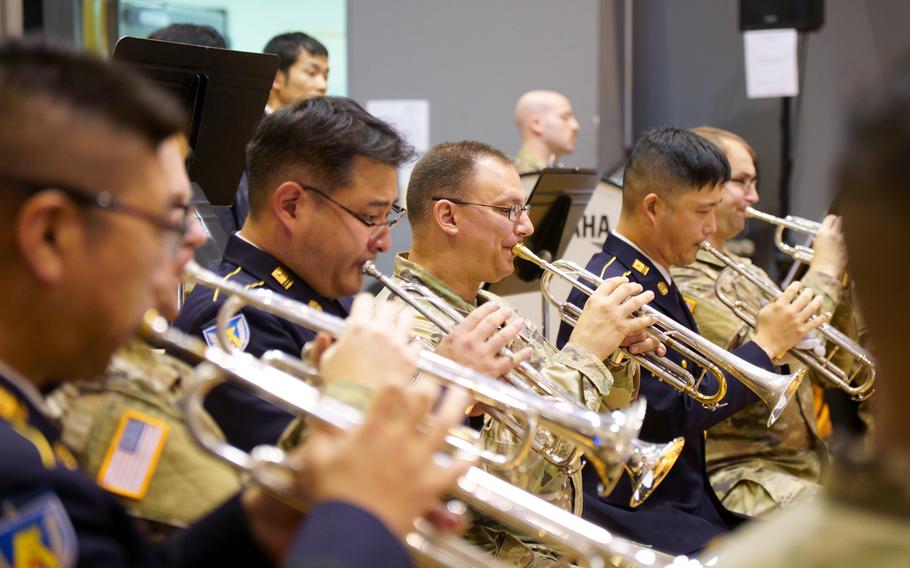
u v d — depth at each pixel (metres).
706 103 5.96
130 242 1.10
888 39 5.75
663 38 5.99
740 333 3.18
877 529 0.82
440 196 2.51
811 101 5.81
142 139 1.12
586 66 5.48
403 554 1.02
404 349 1.26
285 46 4.31
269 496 1.28
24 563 1.04
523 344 2.48
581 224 4.13
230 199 2.82
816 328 2.96
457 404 1.09
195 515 1.43
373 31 5.55
